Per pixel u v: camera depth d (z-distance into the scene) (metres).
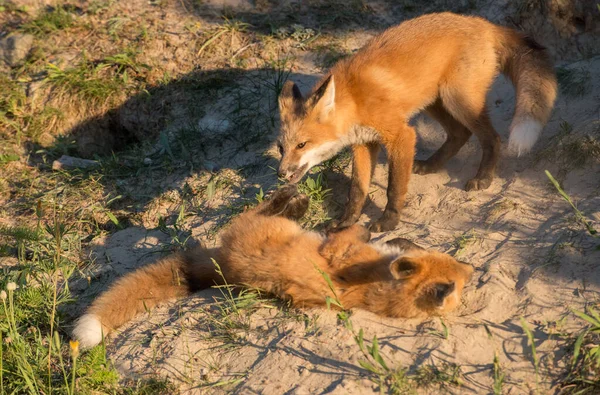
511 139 5.33
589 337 3.83
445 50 5.71
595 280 4.24
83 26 8.70
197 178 6.69
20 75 8.24
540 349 3.86
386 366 3.76
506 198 5.34
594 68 6.64
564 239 4.63
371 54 5.75
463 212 5.36
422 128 6.71
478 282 4.46
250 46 8.09
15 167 7.41
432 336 4.07
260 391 3.95
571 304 4.11
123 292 4.84
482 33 5.86
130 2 9.02
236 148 7.00
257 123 7.19
